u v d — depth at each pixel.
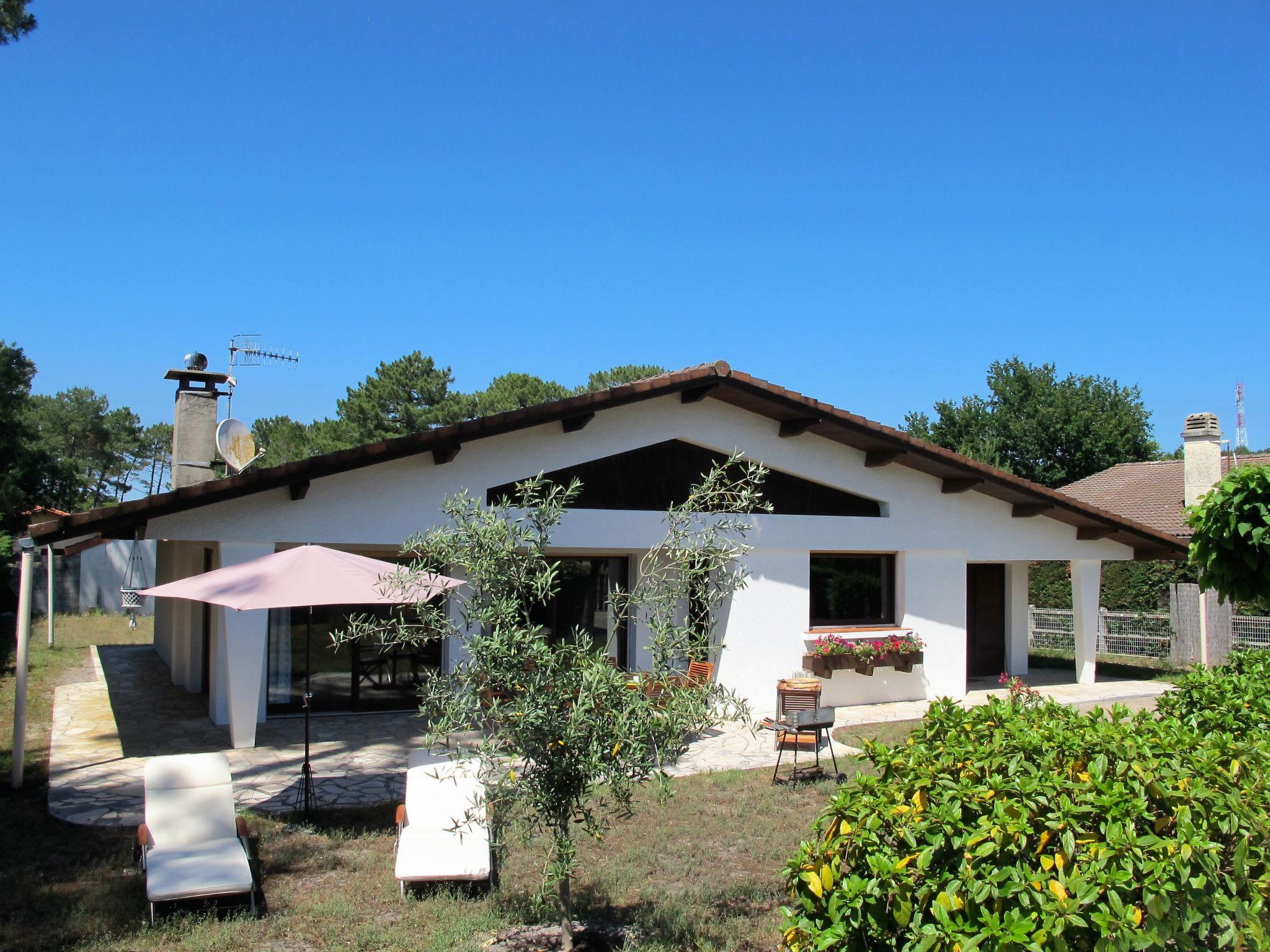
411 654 14.85
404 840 7.37
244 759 11.41
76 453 75.94
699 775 10.91
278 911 6.69
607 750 5.21
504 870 7.55
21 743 10.01
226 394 20.31
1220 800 3.88
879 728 13.56
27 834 8.38
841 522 15.45
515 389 46.81
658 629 5.66
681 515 6.00
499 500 13.09
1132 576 25.61
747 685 14.58
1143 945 3.43
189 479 19.53
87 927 6.26
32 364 28.73
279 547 13.41
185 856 6.97
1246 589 7.10
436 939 6.12
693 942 6.07
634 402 13.97
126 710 14.84
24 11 11.99
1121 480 31.25
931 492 16.30
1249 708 6.05
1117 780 4.02
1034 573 28.12
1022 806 3.89
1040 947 3.41
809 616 15.22
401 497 12.52
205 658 16.61
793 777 10.70
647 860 7.87
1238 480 7.11
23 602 10.15
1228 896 3.78
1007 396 45.16
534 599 5.82
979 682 18.84
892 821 4.12
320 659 14.41
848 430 14.56
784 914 4.29
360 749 12.01
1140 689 18.03
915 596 16.19
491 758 5.42
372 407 45.19
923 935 3.69
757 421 14.88
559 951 5.99
